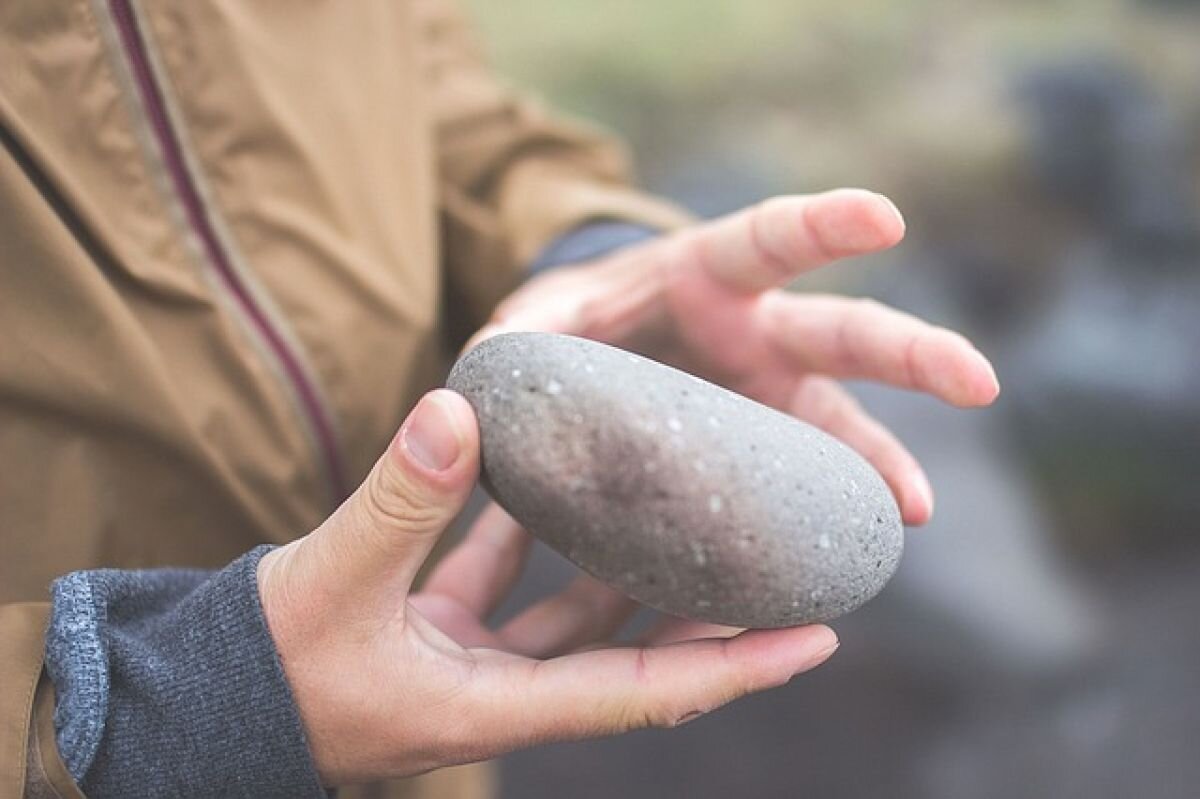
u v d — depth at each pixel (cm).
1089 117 193
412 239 55
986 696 123
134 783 37
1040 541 134
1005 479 136
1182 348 159
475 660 39
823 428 52
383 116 55
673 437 35
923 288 172
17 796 37
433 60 66
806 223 48
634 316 53
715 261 51
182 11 46
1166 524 149
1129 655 128
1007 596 125
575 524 36
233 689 37
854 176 190
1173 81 199
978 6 224
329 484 51
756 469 36
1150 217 183
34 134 43
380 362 52
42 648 39
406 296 53
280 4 51
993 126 196
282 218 49
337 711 38
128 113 45
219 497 47
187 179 47
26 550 44
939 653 124
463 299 65
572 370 36
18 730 37
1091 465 154
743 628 39
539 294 55
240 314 48
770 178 189
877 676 125
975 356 49
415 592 55
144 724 38
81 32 44
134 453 45
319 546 37
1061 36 212
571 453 35
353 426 51
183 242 47
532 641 45
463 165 65
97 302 43
